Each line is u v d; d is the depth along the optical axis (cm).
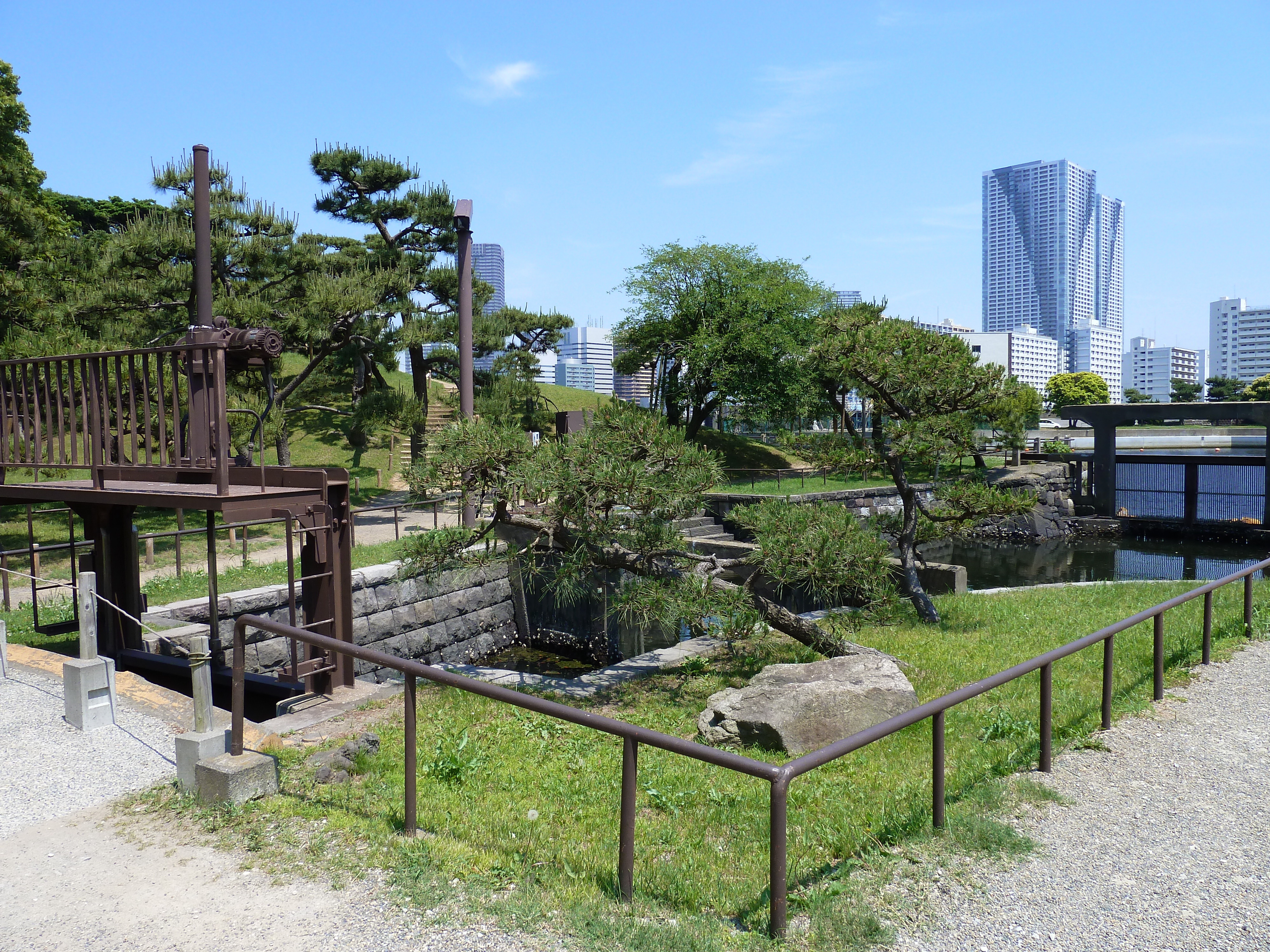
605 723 405
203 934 373
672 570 945
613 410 897
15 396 873
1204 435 5338
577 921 382
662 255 3609
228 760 527
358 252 2953
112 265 2033
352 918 387
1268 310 19688
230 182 2289
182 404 1516
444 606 1524
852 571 886
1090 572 2419
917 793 555
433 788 570
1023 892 416
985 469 3438
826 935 370
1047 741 582
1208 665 865
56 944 366
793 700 682
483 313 2642
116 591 914
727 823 526
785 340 3478
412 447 2273
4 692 727
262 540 1700
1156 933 378
